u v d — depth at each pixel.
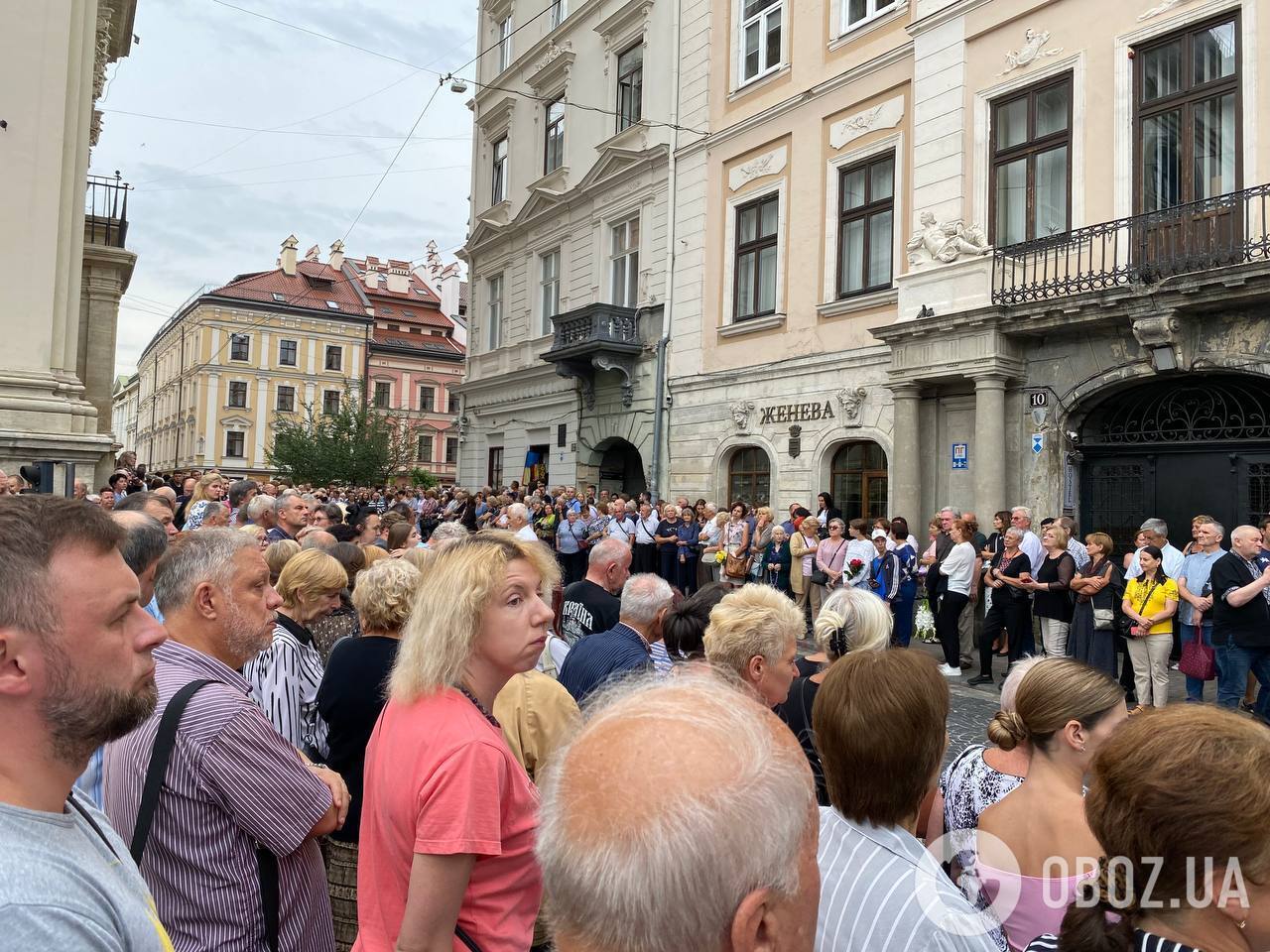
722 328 15.80
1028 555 8.77
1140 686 7.50
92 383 16.77
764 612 3.06
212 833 1.87
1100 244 10.43
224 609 2.31
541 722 2.74
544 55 21.58
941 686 1.90
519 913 1.87
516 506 10.39
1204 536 7.25
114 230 17.30
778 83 15.08
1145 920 1.38
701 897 0.88
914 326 11.67
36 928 1.01
